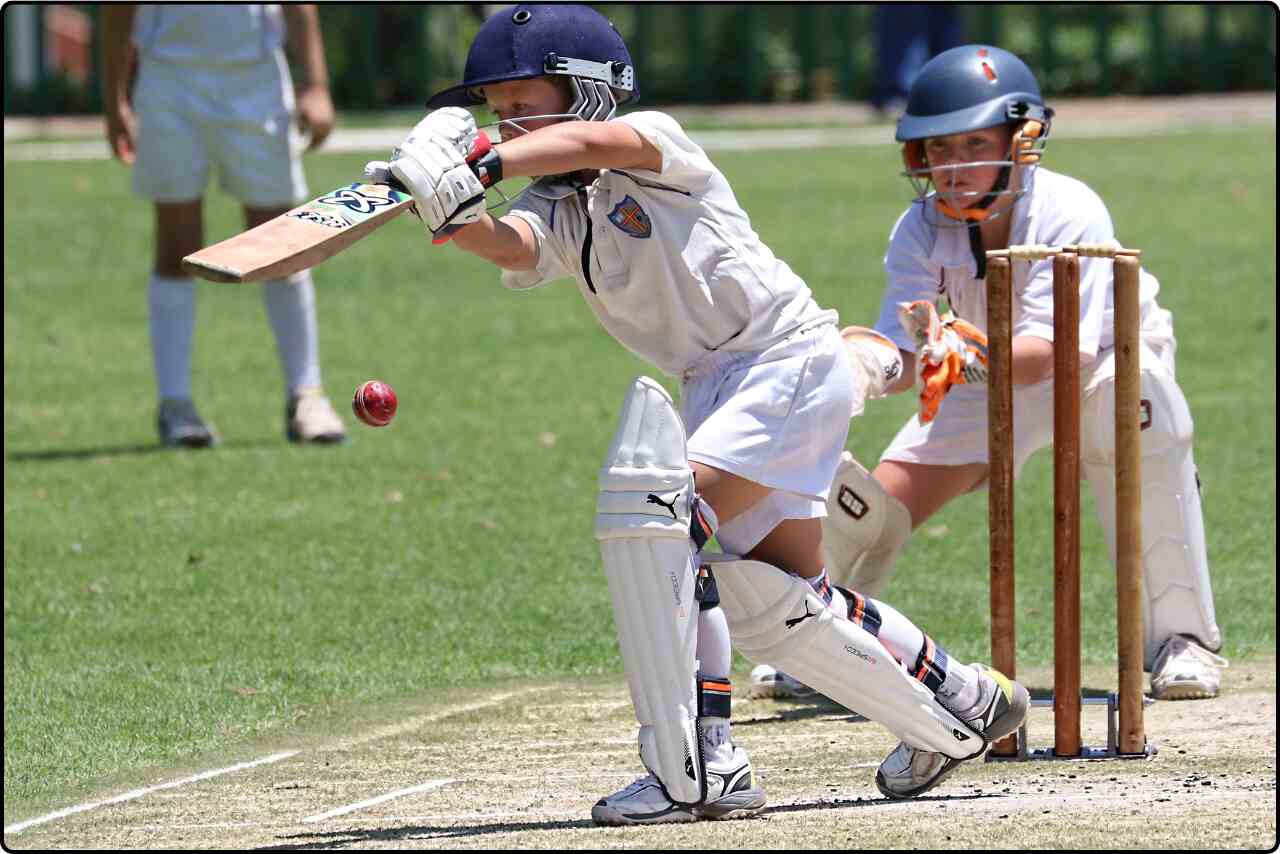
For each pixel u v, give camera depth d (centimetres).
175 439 3531
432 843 1406
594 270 1494
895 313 1969
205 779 1753
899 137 1912
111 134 3566
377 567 2677
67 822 1602
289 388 3609
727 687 1485
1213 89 11288
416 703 2050
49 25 11312
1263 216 6047
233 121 3503
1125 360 1645
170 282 3556
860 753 1780
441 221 1355
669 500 1425
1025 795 1555
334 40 10956
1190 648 2000
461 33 11019
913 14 10044
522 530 2888
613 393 3972
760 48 11156
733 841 1370
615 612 1452
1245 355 4100
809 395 1491
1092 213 1914
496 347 4522
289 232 1285
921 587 2545
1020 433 1981
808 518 1520
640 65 11231
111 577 2630
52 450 3534
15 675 2169
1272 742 1741
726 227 1480
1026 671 2150
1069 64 11288
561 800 1598
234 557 2733
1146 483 1980
